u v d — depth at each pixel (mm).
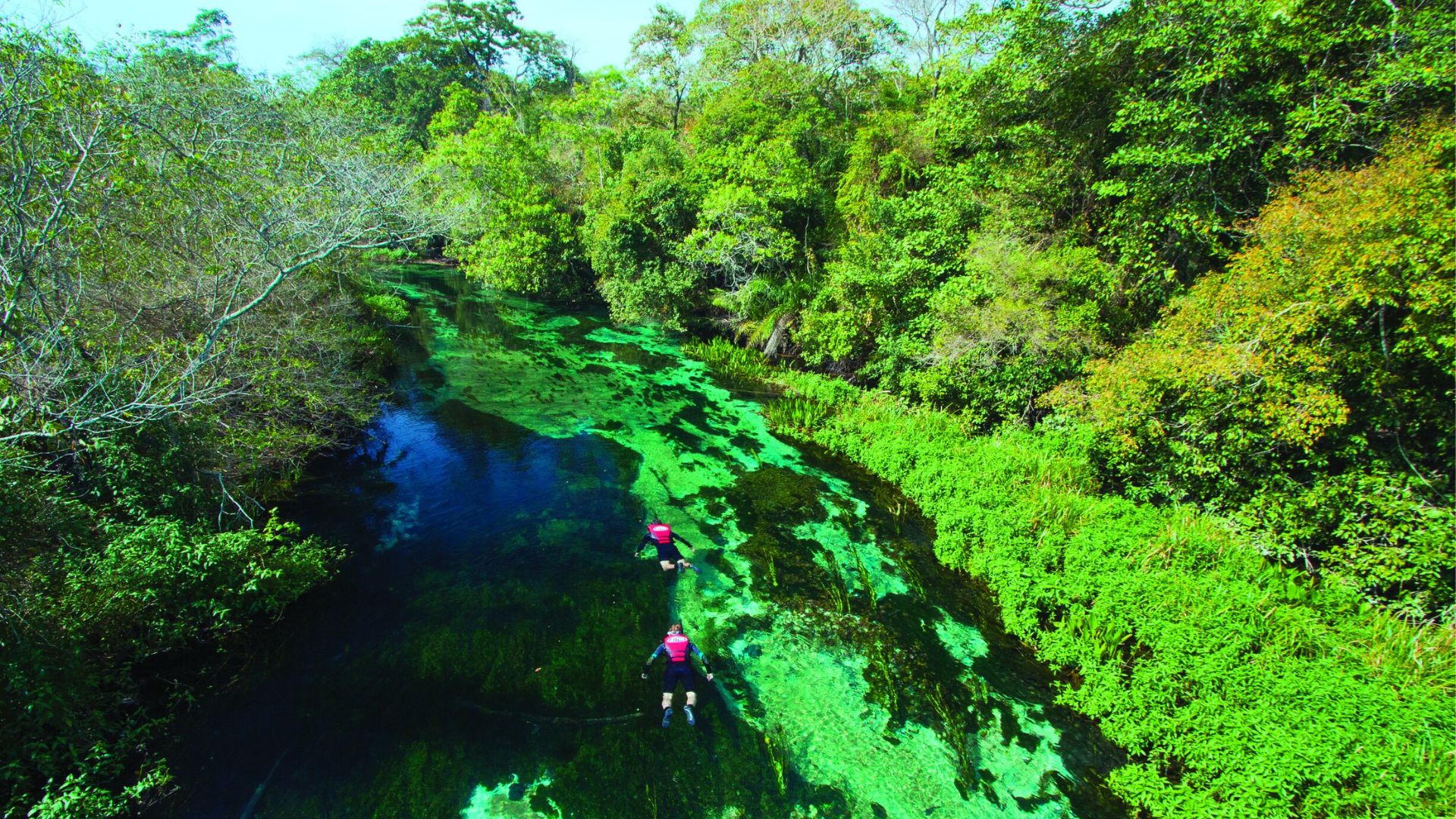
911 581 11234
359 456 14984
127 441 9406
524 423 17734
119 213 10609
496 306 33312
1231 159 12484
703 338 28062
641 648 9328
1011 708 8508
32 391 7617
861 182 22672
